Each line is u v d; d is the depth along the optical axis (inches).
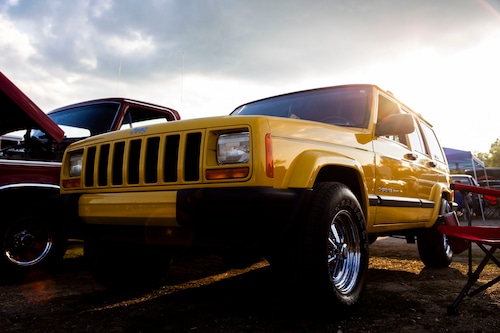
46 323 115.3
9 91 155.1
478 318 117.1
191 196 103.8
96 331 108.3
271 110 177.8
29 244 175.3
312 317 116.1
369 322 113.7
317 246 110.7
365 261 129.2
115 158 125.9
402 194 169.2
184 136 112.3
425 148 213.6
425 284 163.0
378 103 167.5
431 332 105.7
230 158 106.2
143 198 113.6
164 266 158.4
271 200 100.7
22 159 178.5
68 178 137.9
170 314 122.6
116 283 144.6
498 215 597.9
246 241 101.3
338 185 122.5
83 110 218.7
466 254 250.1
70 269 198.8
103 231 124.1
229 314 122.2
